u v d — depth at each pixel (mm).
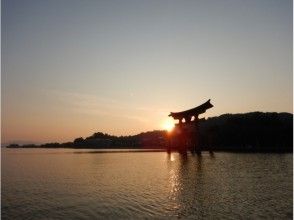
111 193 25031
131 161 60031
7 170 46594
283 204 20094
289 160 52156
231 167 42938
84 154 93125
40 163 60500
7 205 21172
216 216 17500
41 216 18266
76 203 21453
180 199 22172
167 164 51406
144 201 21672
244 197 22484
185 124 79375
